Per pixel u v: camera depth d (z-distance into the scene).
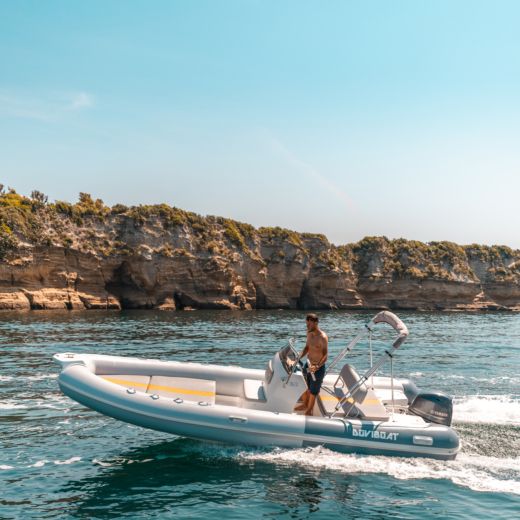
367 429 9.20
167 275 66.62
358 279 88.31
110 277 64.12
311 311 74.50
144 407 9.09
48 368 18.48
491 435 10.87
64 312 53.53
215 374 11.13
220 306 69.31
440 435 9.26
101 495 7.94
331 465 8.89
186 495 7.93
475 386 16.77
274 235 81.50
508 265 105.38
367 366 21.03
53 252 58.91
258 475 8.55
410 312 81.94
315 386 9.60
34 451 9.73
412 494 8.07
